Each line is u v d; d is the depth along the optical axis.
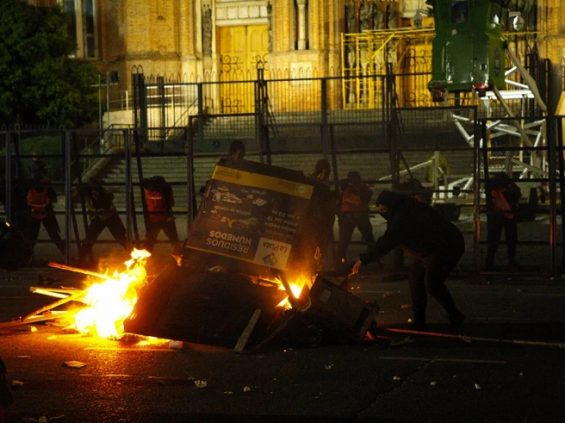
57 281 16.23
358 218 16.75
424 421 7.76
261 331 10.50
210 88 39.41
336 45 37.25
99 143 32.28
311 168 28.66
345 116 31.03
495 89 19.94
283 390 8.74
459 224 23.72
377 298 14.24
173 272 10.76
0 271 17.55
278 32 37.72
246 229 10.84
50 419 7.79
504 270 16.52
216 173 11.01
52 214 18.03
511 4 35.22
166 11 40.22
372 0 37.06
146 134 23.47
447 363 9.79
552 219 15.95
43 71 35.34
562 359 9.94
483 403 8.27
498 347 10.56
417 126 26.14
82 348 10.62
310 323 10.55
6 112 35.44
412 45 37.03
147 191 17.25
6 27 35.34
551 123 15.80
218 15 40.22
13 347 10.68
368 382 9.02
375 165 28.62
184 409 8.11
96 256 19.14
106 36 40.72
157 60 40.09
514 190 16.31
